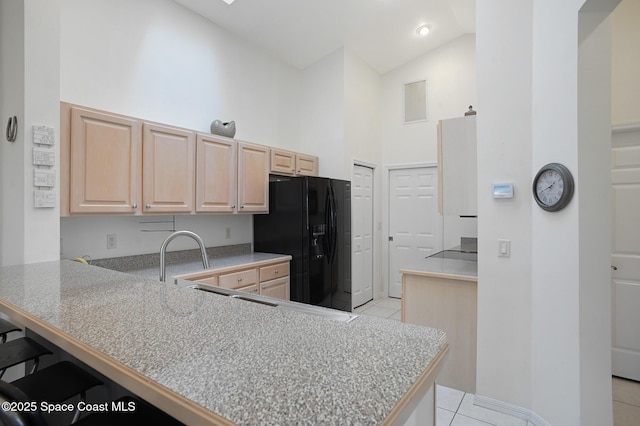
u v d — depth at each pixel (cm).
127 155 243
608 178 168
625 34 258
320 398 56
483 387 221
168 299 117
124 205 241
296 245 349
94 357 73
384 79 501
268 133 405
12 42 205
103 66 258
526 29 206
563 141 178
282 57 421
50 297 119
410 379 63
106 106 260
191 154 285
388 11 366
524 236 208
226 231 355
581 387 168
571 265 173
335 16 359
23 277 153
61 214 211
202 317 98
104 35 259
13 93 204
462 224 450
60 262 196
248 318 97
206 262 179
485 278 221
